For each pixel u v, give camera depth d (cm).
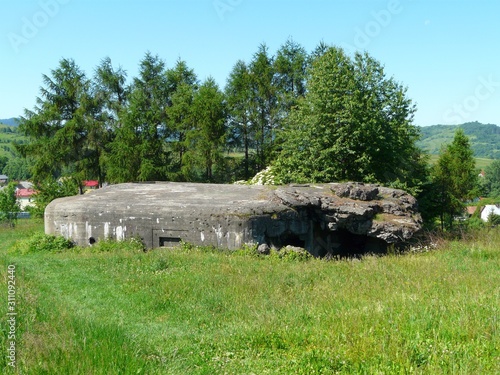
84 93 4512
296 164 2944
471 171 4162
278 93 4291
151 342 850
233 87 4434
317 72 3002
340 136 2816
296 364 704
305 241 2050
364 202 2073
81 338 764
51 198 3888
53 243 2116
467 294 1013
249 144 4516
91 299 1174
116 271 1476
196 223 1953
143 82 4647
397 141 2914
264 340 810
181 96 4281
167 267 1541
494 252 1705
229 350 792
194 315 1041
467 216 5309
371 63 3008
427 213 3412
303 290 1193
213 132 4153
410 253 1839
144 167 4128
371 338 746
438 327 790
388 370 645
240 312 1039
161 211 2017
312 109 2906
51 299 1089
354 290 1151
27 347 726
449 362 646
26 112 4528
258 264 1608
